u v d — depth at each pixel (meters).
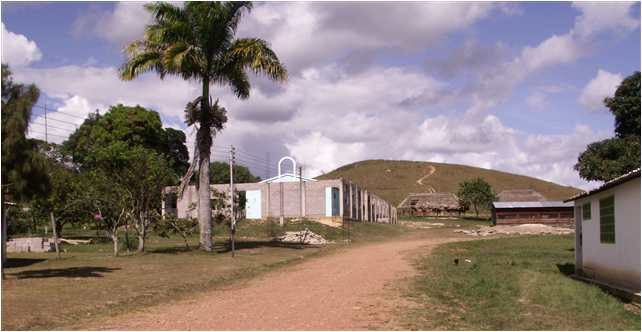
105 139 52.09
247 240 35.88
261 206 50.25
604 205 16.34
